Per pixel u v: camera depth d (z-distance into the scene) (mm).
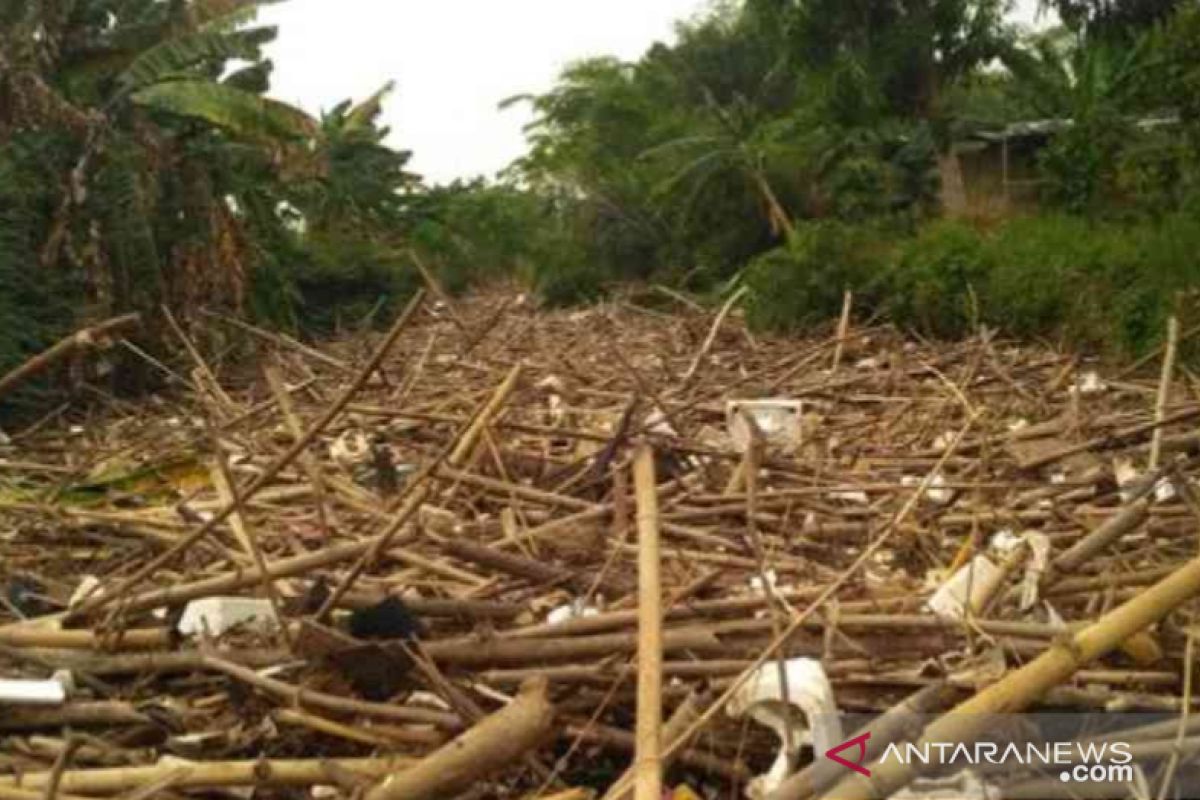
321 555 6172
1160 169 25359
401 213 38938
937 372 14539
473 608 5793
